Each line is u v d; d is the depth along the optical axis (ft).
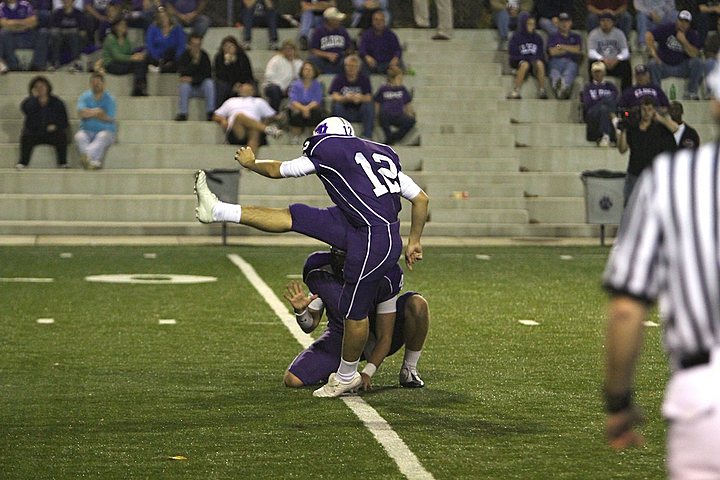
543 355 97.19
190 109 229.45
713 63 240.94
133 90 231.30
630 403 34.27
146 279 146.82
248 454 64.23
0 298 128.77
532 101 237.04
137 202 210.38
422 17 259.39
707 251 32.22
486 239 205.46
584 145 231.30
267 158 220.64
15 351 97.66
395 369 90.43
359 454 64.28
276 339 104.47
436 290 139.03
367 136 222.89
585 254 183.01
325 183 75.61
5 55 234.99
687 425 32.19
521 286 143.33
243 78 228.43
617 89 236.02
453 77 243.19
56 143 215.51
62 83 232.32
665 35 240.73
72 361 93.40
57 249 182.60
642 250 32.94
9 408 76.18
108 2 250.37
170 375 87.86
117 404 77.51
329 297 80.84
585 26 269.23
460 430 70.18
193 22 246.27
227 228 205.87
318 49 236.43
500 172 222.89
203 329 109.60
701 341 32.63
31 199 208.03
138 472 60.54
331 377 80.02
